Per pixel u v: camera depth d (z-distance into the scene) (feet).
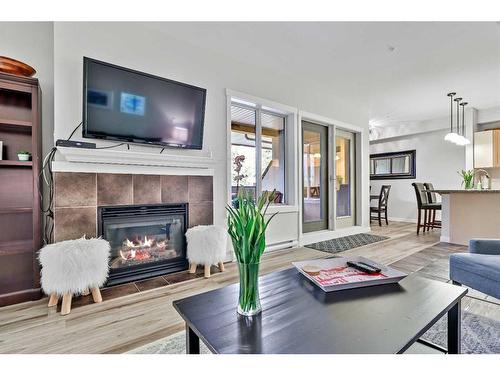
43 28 8.41
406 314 3.39
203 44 10.12
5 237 7.72
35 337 5.28
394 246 13.38
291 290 4.18
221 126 10.78
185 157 9.18
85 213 7.54
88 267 6.55
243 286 3.46
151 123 8.63
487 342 4.88
